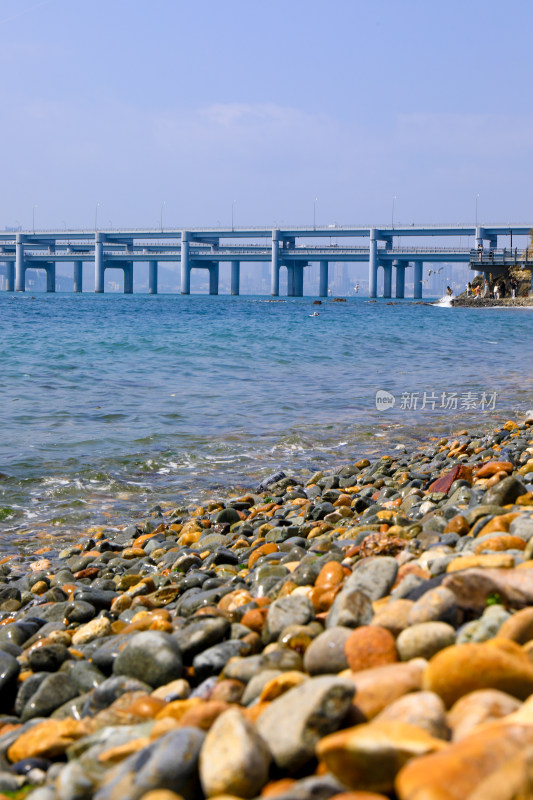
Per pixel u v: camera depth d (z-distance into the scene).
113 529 10.28
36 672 4.78
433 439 15.94
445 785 2.02
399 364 31.73
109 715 3.50
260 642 4.31
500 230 179.00
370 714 2.77
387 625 3.65
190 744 2.64
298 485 11.98
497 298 116.38
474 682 2.79
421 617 3.57
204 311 92.31
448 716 2.65
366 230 195.62
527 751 2.07
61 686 4.30
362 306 125.75
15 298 151.12
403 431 16.81
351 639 3.47
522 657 2.98
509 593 3.67
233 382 25.17
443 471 11.38
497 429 16.59
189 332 48.56
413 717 2.56
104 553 8.71
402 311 101.12
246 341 42.03
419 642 3.35
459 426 17.44
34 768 3.21
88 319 66.50
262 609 4.67
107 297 196.25
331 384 24.81
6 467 13.32
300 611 4.34
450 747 2.20
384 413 19.19
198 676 4.03
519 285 116.38
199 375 27.09
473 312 99.12
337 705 2.69
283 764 2.61
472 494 8.09
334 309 107.75
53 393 22.27
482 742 2.15
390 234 194.12
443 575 4.11
